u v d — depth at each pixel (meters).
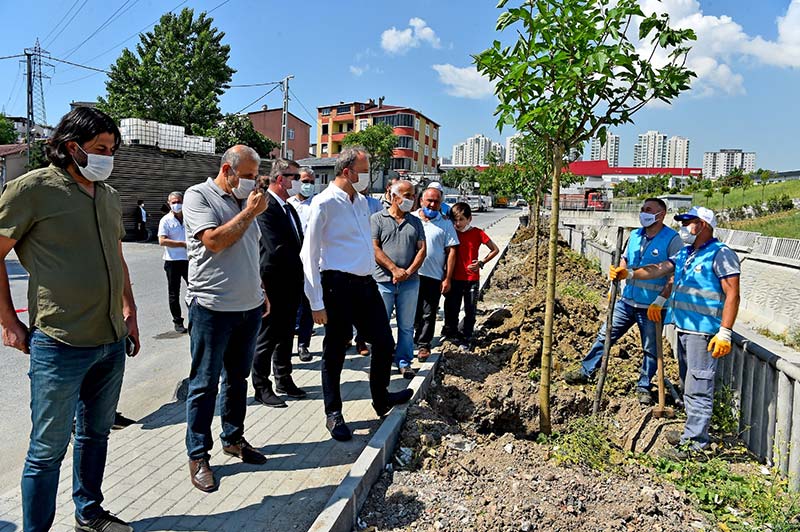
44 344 2.72
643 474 4.08
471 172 73.06
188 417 3.64
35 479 2.78
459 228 7.04
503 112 4.36
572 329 7.12
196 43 37.53
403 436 4.24
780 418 4.20
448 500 3.51
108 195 2.97
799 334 9.98
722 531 3.44
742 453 4.67
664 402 5.28
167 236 7.98
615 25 3.79
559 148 4.27
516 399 5.09
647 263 5.52
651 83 3.96
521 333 6.98
